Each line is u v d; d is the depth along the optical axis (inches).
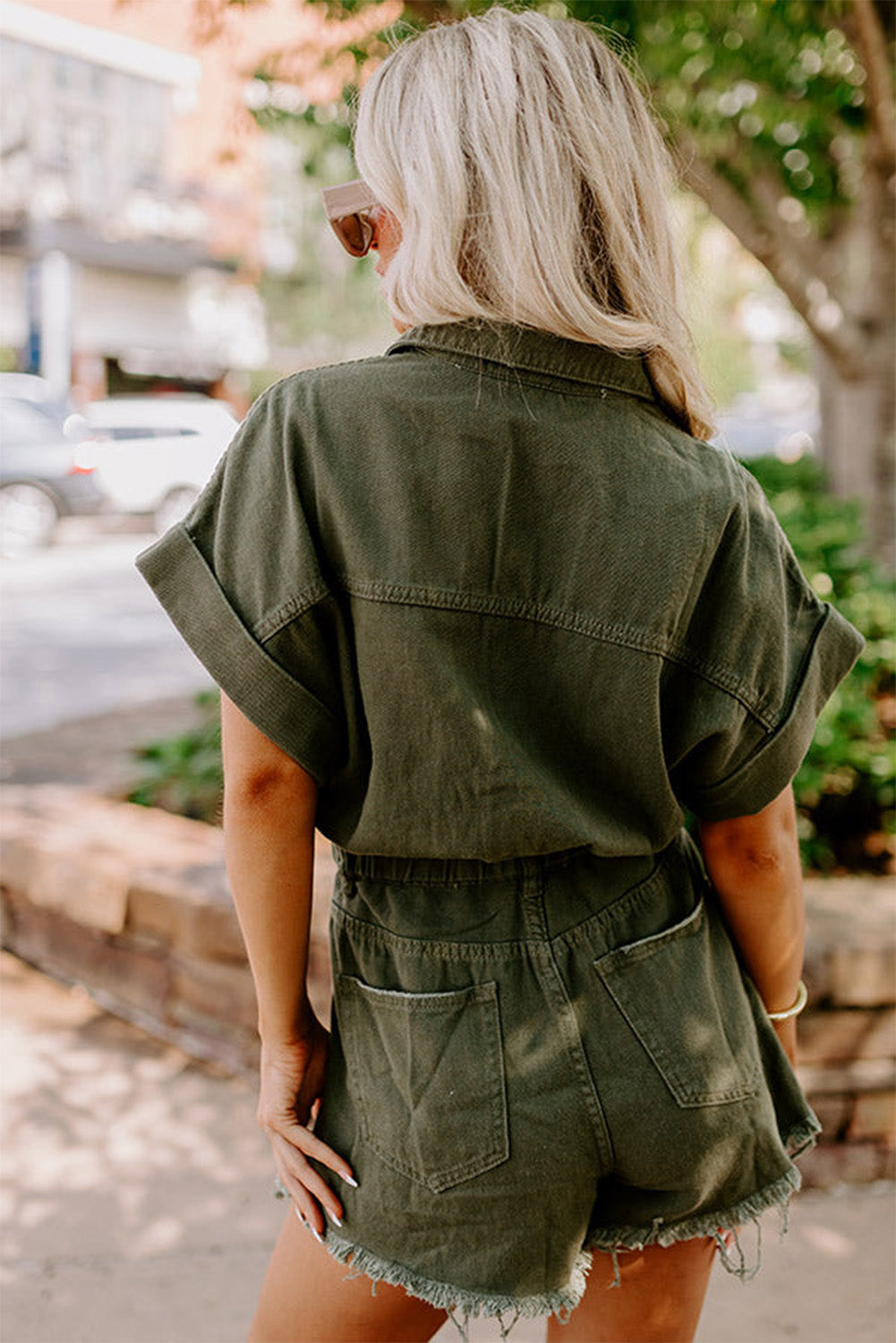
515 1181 44.1
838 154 250.4
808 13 178.7
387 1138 45.4
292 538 42.3
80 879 124.0
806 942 97.0
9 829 135.1
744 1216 47.7
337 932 47.7
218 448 545.0
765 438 818.8
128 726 208.8
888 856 129.9
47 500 495.2
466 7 140.9
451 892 45.3
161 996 120.6
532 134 42.4
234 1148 102.6
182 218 784.3
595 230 43.7
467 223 42.8
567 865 45.6
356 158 45.7
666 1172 45.4
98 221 746.2
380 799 43.8
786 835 48.2
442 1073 44.3
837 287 237.9
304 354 876.6
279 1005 47.5
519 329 43.2
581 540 42.9
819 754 126.8
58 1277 87.0
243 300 867.4
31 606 377.1
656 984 45.9
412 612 41.9
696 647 44.4
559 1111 44.2
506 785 42.9
